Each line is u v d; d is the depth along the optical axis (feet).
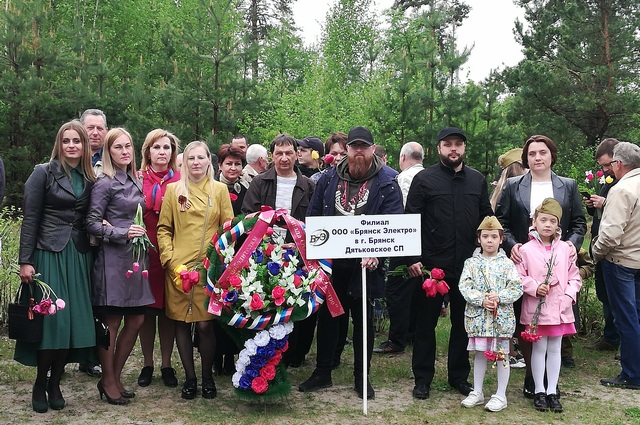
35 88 46.91
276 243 15.48
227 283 14.61
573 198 17.29
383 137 39.75
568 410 15.47
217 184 16.25
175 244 15.70
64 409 14.89
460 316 16.46
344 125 59.82
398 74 46.14
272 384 15.02
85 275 14.60
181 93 45.57
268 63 63.00
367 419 14.65
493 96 40.42
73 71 51.75
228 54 45.88
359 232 14.82
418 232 15.02
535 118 63.57
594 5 65.00
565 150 59.88
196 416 14.60
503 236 15.90
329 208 16.21
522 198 17.37
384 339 22.39
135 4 80.94
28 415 14.43
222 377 17.67
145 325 16.83
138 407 15.11
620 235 16.79
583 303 22.81
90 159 14.99
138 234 14.67
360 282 15.96
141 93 50.24
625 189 16.87
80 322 14.32
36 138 47.91
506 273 15.21
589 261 18.01
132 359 19.35
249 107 46.75
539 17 70.23
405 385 17.29
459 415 14.99
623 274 17.10
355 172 16.12
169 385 16.78
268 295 14.65
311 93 60.54
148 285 15.23
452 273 15.98
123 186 15.14
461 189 16.10
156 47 78.28
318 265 15.31
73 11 76.33
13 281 21.65
